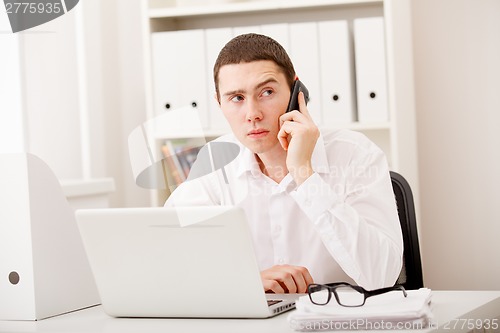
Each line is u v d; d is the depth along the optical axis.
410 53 3.70
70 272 1.99
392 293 1.70
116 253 1.76
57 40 3.81
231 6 3.76
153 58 3.80
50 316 1.92
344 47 3.55
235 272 1.67
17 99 3.49
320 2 3.66
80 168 3.95
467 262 3.96
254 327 1.60
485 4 3.89
